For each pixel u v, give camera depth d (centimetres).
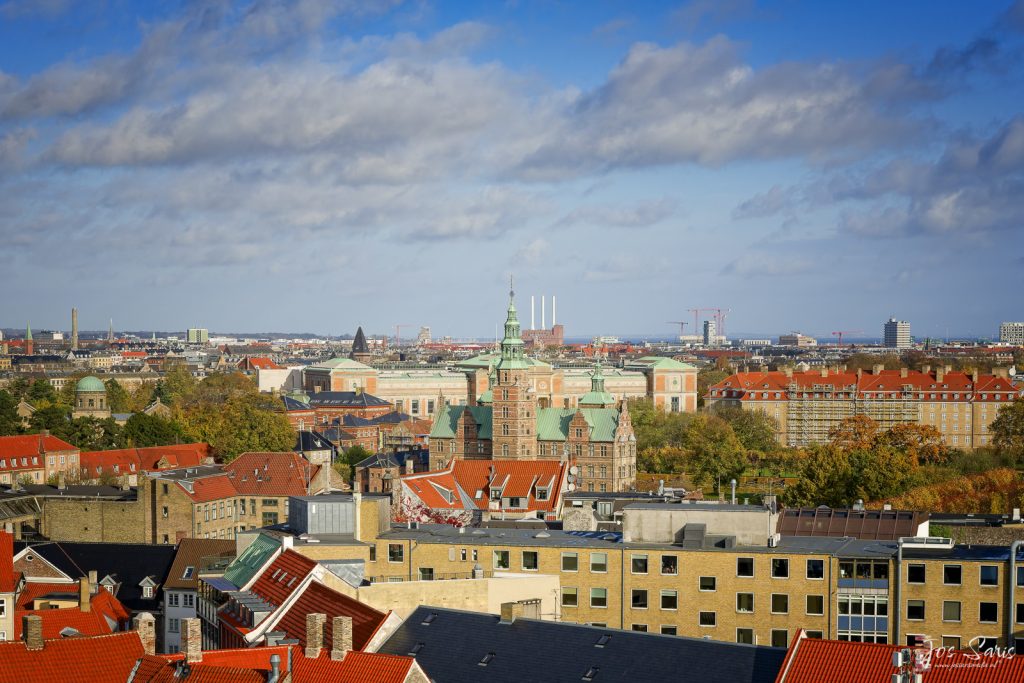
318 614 11594
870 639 14938
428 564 16575
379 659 11050
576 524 17800
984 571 14562
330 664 11181
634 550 15738
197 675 10862
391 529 17638
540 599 14162
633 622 15725
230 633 14150
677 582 15588
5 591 17112
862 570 14975
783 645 15212
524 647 11962
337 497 17150
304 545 16162
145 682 11375
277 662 10238
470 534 17038
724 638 15400
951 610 14662
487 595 14038
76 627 15762
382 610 13412
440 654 12181
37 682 11512
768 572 15275
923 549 15300
